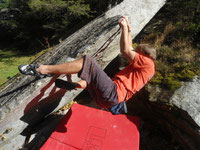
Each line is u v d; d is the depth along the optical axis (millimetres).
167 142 2945
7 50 9359
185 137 2611
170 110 2662
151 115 3227
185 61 3191
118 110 2127
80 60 1991
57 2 7070
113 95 2049
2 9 10227
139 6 4352
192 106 2479
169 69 3158
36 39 9078
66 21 7844
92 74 1984
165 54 3436
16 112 2438
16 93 2539
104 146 2379
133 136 2506
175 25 3977
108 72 4258
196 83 2756
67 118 2812
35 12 7969
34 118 2973
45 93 2660
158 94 2809
